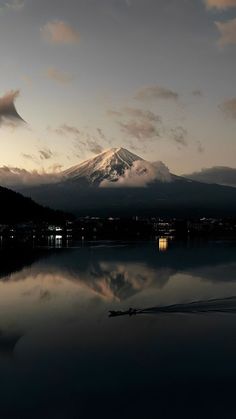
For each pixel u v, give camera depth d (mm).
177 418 19609
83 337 31078
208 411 20125
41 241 164875
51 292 49062
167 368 25031
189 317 36719
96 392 22141
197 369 24797
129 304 42375
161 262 82250
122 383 23062
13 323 35062
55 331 32625
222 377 23703
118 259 88000
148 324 34531
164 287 52438
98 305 42031
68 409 20531
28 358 26844
